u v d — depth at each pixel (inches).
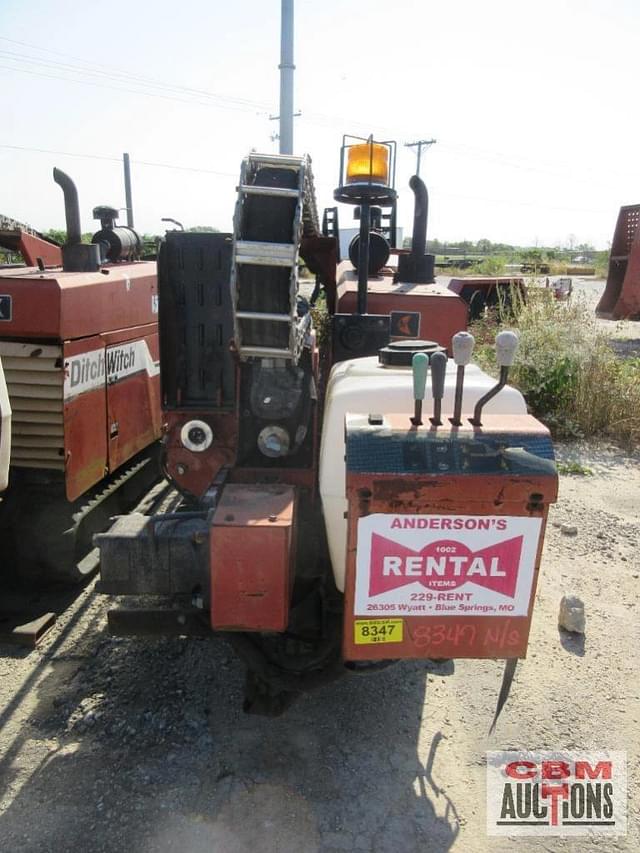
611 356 309.9
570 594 159.6
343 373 103.9
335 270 173.6
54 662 131.2
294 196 92.9
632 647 140.6
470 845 94.3
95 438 157.3
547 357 298.4
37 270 175.8
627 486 234.1
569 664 134.4
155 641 137.7
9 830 93.9
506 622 84.7
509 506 80.2
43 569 154.4
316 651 99.4
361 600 83.6
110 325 163.0
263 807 98.6
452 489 79.4
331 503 93.1
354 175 135.7
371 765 107.2
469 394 92.9
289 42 389.7
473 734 115.0
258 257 90.7
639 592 162.6
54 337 138.4
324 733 113.7
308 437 112.7
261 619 88.9
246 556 87.2
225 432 124.5
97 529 173.0
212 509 96.9
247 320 94.1
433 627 84.7
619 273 554.6
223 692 122.6
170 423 124.7
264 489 100.4
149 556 98.3
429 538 81.4
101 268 179.2
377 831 95.6
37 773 103.7
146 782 102.3
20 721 114.7
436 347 111.3
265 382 108.3
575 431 283.7
